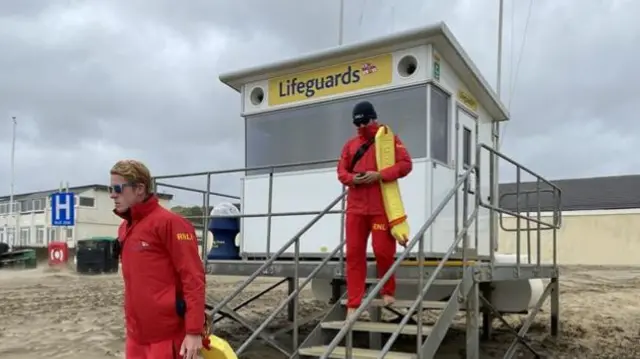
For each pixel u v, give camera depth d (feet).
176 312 11.03
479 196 19.17
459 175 25.11
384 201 17.60
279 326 31.45
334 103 25.45
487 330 29.50
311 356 18.63
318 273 22.02
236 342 28.14
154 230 11.00
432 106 23.39
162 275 11.03
